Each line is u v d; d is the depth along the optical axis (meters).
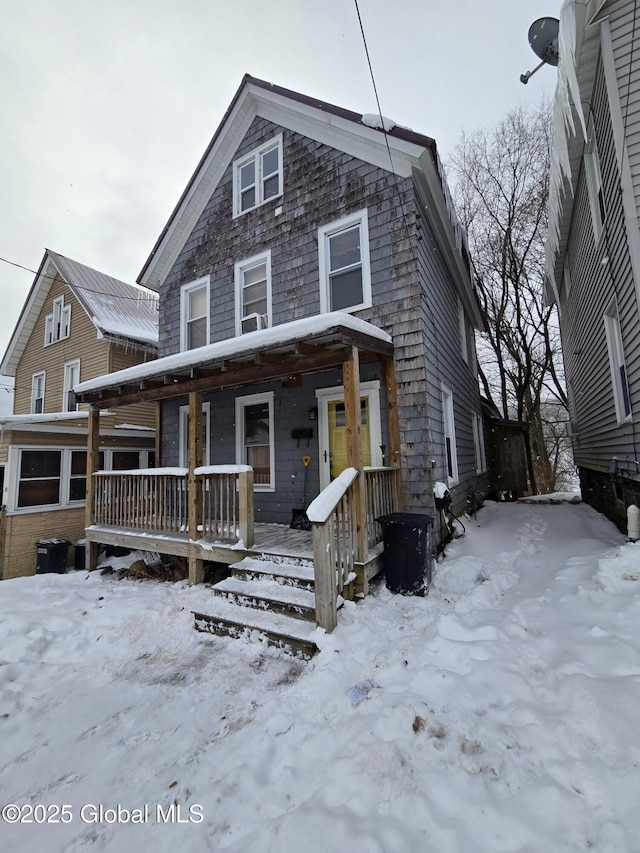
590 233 6.62
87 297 12.78
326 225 6.55
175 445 8.36
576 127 6.02
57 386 13.59
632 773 1.67
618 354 6.02
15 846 1.83
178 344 8.68
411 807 1.67
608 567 3.69
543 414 24.25
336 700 2.57
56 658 3.65
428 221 6.59
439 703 2.27
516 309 16.83
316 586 3.44
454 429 7.38
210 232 8.30
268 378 4.98
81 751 2.43
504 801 1.65
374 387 5.77
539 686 2.34
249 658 3.40
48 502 9.46
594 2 4.48
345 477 3.99
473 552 5.57
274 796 1.89
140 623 4.26
